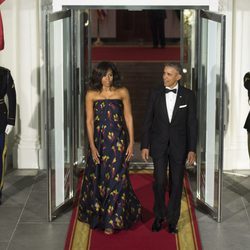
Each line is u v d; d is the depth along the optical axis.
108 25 17.16
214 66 7.24
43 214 7.55
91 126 6.99
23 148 9.07
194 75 8.89
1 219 7.40
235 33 8.85
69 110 7.80
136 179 8.71
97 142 6.98
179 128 6.90
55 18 7.20
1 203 7.85
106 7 8.38
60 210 7.52
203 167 7.66
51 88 7.19
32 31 8.90
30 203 7.88
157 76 13.53
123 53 15.52
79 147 8.94
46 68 7.04
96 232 7.01
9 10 8.91
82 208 7.22
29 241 6.85
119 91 6.97
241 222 7.32
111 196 6.94
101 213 7.03
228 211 7.62
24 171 9.01
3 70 7.57
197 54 8.23
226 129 9.01
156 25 16.02
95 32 16.98
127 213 7.05
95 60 14.67
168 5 8.39
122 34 17.22
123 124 7.01
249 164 9.09
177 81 6.95
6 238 6.92
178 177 6.92
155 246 6.71
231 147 9.05
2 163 7.71
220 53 6.96
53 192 7.36
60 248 6.69
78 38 8.79
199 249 6.64
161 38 16.11
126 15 17.12
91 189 7.07
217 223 7.29
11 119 7.65
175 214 6.96
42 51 8.91
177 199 6.96
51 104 7.20
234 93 8.95
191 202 7.88
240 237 6.95
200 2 8.43
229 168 9.07
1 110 7.58
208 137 7.46
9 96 7.61
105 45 16.58
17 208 7.71
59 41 7.41
